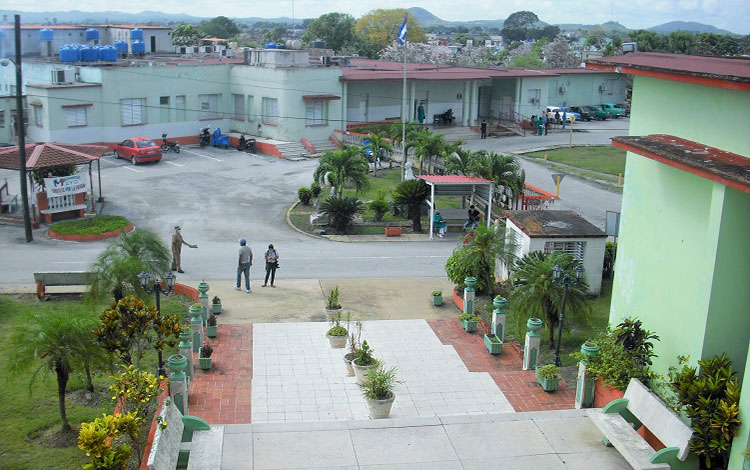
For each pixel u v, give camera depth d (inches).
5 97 1531.7
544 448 426.3
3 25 2064.5
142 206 1182.9
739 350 412.5
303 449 417.7
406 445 425.7
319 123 1715.1
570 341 668.1
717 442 373.4
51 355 449.7
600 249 791.1
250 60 1740.9
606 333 518.6
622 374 476.1
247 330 685.3
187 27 3981.3
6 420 475.5
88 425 353.1
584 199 1298.0
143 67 1600.6
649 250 503.8
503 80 2069.4
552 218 835.4
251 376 574.6
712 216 399.5
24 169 959.6
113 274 656.4
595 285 799.7
